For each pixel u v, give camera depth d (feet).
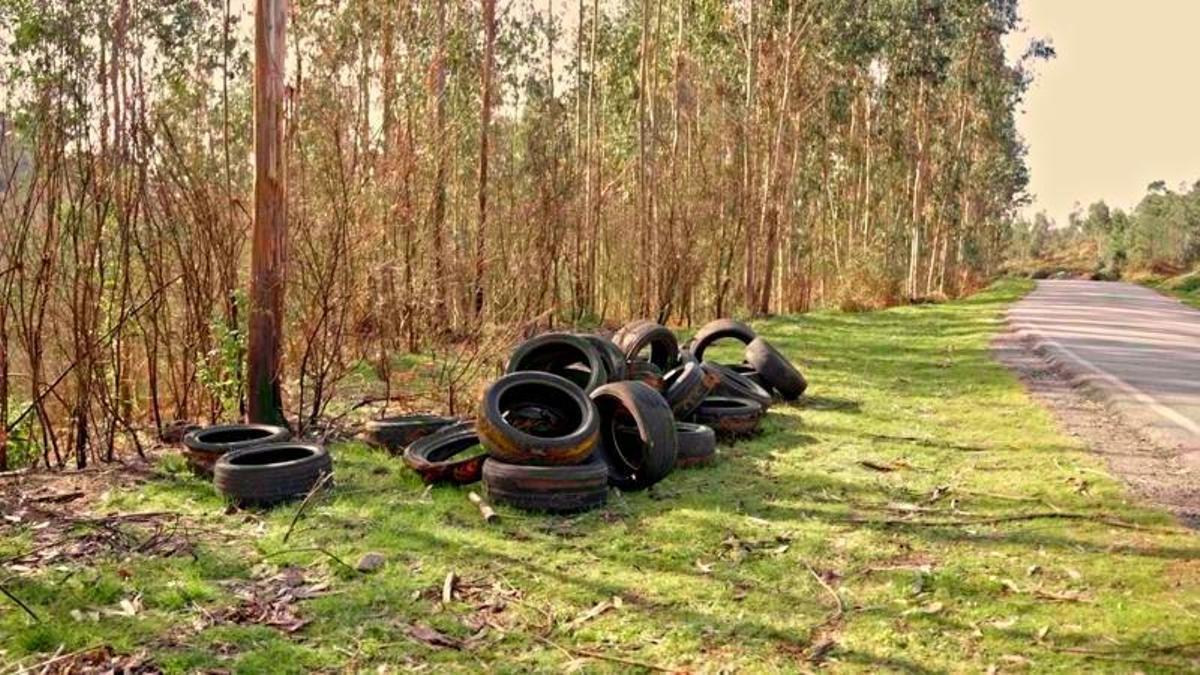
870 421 33.06
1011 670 13.12
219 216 31.63
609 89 102.01
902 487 23.49
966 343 61.72
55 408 28.89
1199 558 17.53
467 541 18.97
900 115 139.95
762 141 93.40
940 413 34.58
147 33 48.93
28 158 27.37
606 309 79.15
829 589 16.30
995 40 146.00
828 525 20.13
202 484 23.44
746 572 17.21
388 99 47.75
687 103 85.81
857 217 149.69
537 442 22.06
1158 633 14.16
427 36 61.87
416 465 23.43
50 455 27.61
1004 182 206.49
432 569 17.31
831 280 122.21
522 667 13.32
